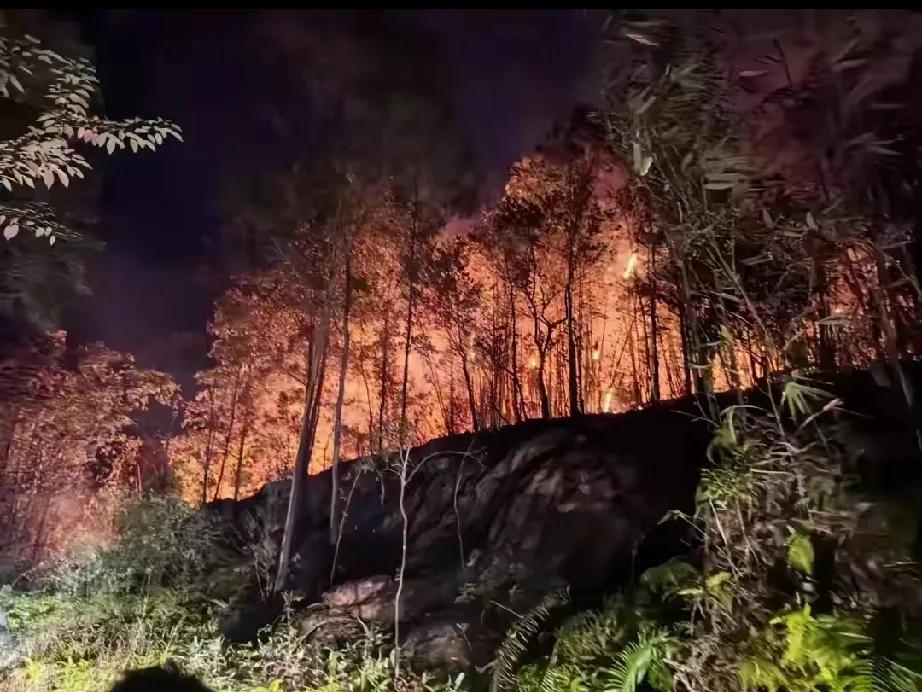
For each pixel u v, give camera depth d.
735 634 3.27
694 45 3.50
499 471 10.80
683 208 3.79
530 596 7.29
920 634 2.98
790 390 3.55
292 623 7.65
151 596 7.84
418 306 13.82
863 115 3.45
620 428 10.35
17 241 8.10
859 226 3.38
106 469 11.55
